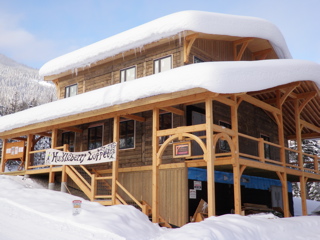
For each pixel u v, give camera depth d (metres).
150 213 14.11
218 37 16.28
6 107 70.62
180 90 11.55
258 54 18.97
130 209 10.70
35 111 17.06
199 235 8.11
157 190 12.76
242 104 18.50
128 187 16.03
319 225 11.91
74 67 19.81
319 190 44.41
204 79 10.96
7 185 13.72
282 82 13.17
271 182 19.91
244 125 18.38
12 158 20.03
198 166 14.14
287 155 22.27
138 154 16.47
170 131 12.73
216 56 17.08
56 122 16.16
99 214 9.77
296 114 17.41
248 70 11.86
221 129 12.48
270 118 20.81
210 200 11.24
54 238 7.94
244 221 9.86
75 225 9.06
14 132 18.55
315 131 21.59
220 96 12.46
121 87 13.45
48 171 16.92
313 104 18.42
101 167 17.66
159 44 16.64
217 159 13.49
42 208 10.45
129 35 16.97
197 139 11.99
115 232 8.59
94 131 18.94
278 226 10.38
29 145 18.62
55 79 21.84
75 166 17.92
